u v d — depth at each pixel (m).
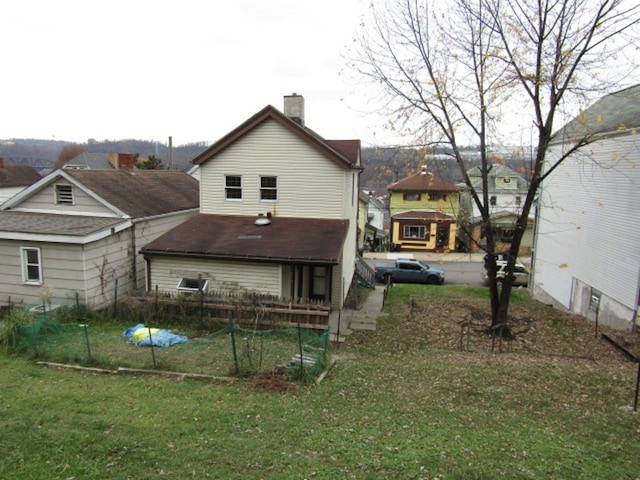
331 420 8.23
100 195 18.34
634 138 16.25
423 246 41.91
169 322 15.01
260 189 19.61
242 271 16.81
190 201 24.05
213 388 9.65
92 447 6.81
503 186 41.41
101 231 16.72
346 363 12.05
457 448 7.13
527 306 21.36
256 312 14.62
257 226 18.73
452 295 22.86
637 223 16.22
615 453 7.21
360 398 9.45
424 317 18.19
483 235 16.88
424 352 13.84
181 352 12.20
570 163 21.47
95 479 6.02
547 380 10.67
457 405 9.20
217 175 19.88
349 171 20.52
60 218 18.20
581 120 14.88
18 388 9.26
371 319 17.47
